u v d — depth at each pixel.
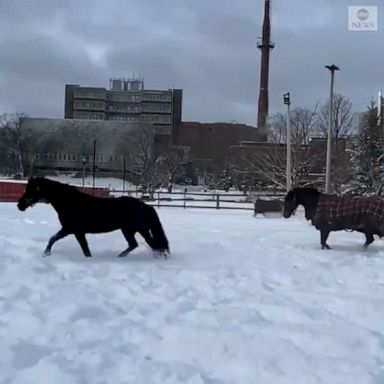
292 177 51.62
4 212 25.02
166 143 111.44
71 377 4.59
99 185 95.50
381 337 5.98
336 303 7.59
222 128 130.12
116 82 154.50
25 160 108.06
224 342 5.66
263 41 95.00
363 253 12.88
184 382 4.61
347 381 4.72
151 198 45.12
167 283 8.64
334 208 13.35
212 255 11.94
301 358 5.27
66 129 114.62
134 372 4.80
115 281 8.67
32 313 6.52
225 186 76.38
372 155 39.62
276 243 14.59
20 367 4.82
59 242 12.95
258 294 8.12
